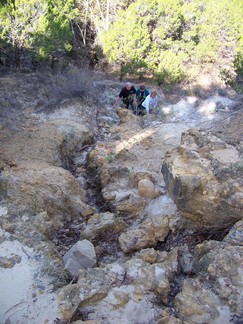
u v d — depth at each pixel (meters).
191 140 4.91
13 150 6.33
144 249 4.55
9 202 5.14
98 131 8.30
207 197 4.30
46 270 4.14
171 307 3.63
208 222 4.54
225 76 11.94
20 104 8.20
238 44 12.81
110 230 5.13
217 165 4.42
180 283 4.07
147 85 11.79
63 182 5.74
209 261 3.72
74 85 9.16
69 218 5.54
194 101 10.09
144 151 6.96
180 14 12.26
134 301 3.66
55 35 9.98
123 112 8.68
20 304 3.74
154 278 3.88
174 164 4.59
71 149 7.23
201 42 13.24
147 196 5.70
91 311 3.55
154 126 8.14
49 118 7.93
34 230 4.68
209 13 13.15
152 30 12.35
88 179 6.58
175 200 4.46
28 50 9.89
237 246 3.82
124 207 5.57
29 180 5.51
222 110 8.86
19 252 4.34
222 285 3.46
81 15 13.23
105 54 12.05
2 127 6.97
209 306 3.36
